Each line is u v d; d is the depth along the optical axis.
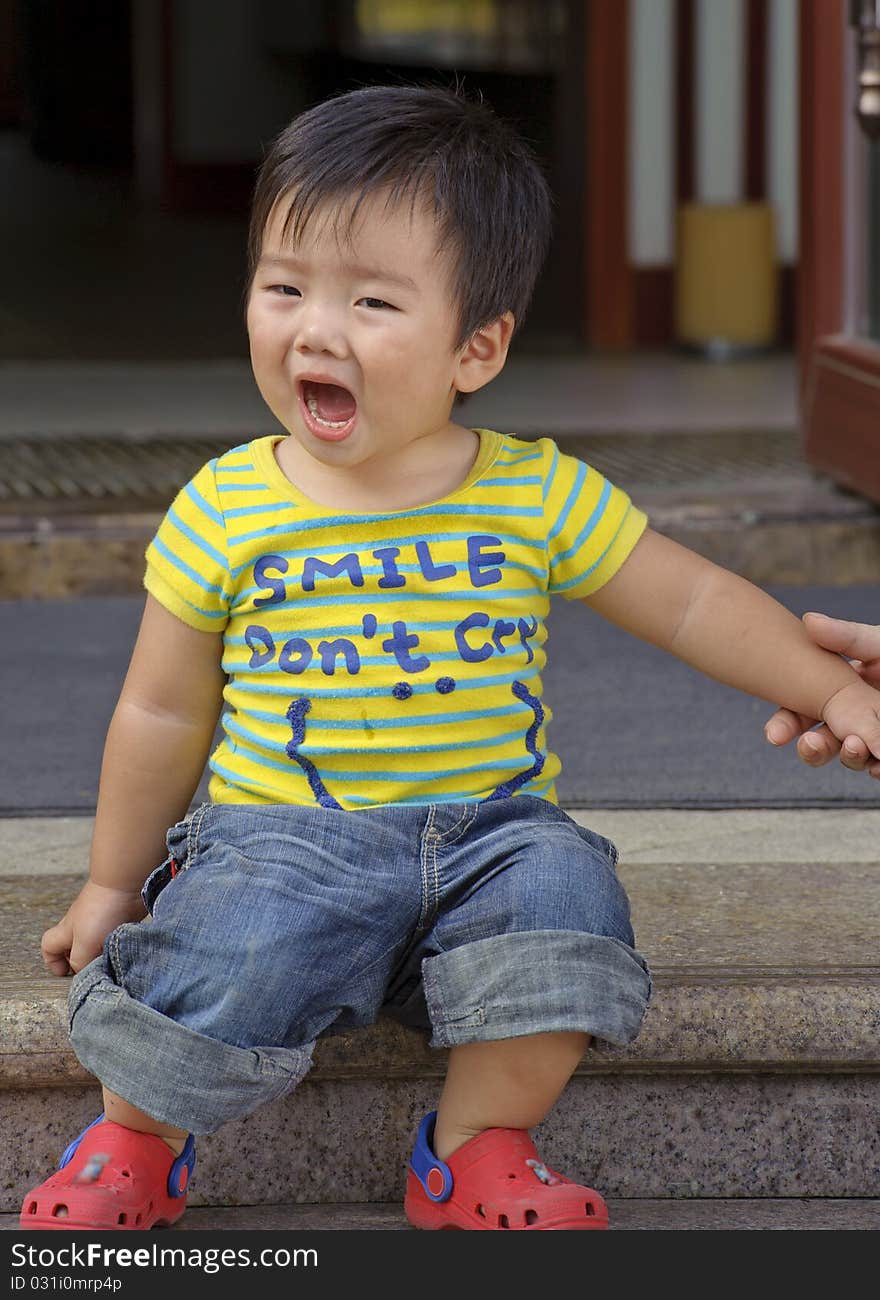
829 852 2.28
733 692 3.09
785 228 7.39
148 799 1.76
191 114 13.71
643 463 4.44
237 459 1.76
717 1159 1.83
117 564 3.78
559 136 7.49
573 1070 1.65
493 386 6.18
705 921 2.00
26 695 3.07
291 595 1.69
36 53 17.08
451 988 1.60
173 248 11.51
